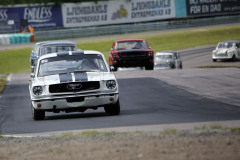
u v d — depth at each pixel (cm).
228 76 7325
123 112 4197
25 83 8019
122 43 9312
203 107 4319
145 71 8881
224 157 1956
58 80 3800
